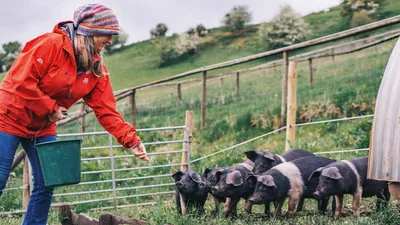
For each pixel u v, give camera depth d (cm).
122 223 584
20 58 452
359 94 1491
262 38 2614
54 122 493
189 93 2195
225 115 1716
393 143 527
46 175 470
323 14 2738
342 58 2070
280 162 752
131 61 2973
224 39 2883
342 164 652
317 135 1268
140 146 512
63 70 459
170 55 2819
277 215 689
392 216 569
